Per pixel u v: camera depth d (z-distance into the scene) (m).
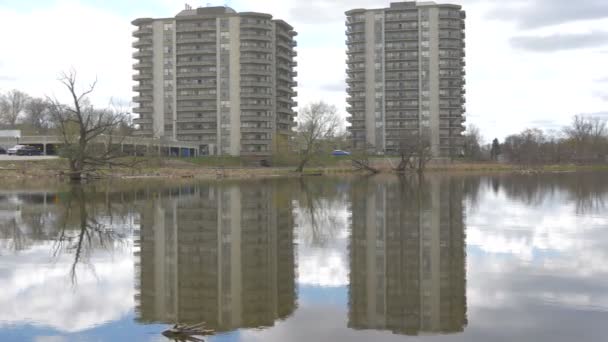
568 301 14.43
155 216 32.75
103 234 25.64
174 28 165.12
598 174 108.06
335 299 14.91
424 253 21.09
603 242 23.16
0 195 48.69
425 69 175.12
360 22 178.88
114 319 13.18
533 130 189.00
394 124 177.00
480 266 18.67
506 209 36.94
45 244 22.92
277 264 19.22
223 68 163.88
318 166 128.00
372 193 52.81
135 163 81.81
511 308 13.90
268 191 56.00
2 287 16.00
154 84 167.00
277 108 172.88
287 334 12.15
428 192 54.12
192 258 20.23
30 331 12.33
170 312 13.73
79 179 73.00
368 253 21.19
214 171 102.44
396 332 12.25
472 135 188.75
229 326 12.70
